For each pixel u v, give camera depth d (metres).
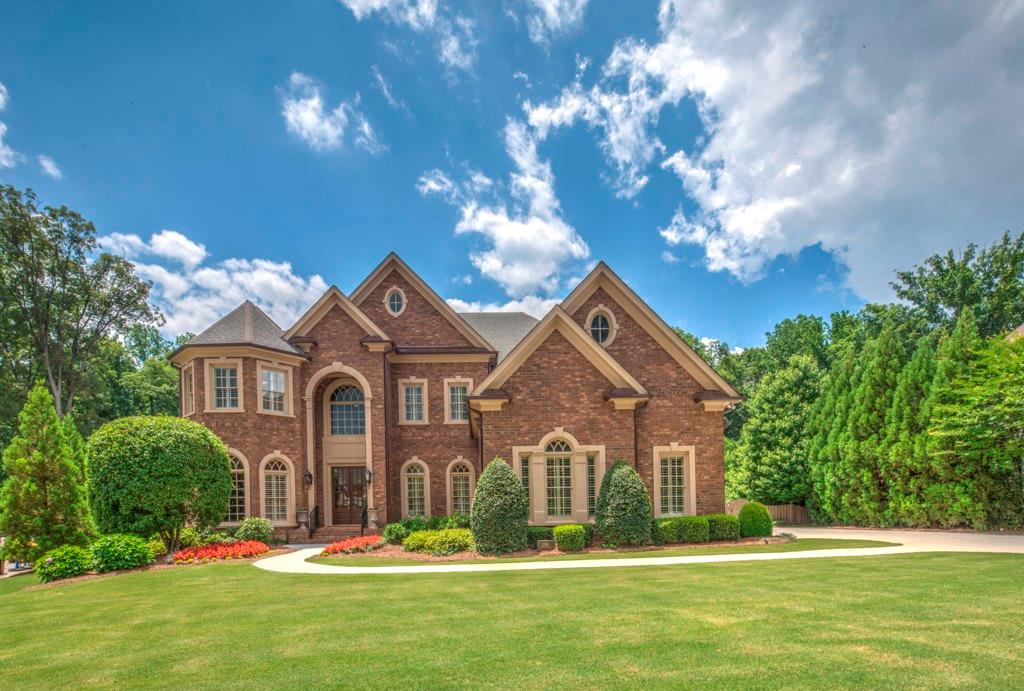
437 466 24.73
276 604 9.34
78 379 34.81
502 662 5.97
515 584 10.43
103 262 34.16
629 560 13.36
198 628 7.93
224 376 21.19
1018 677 5.21
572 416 16.97
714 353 58.81
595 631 7.01
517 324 28.53
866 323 45.56
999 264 39.72
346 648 6.68
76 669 6.32
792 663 5.66
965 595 8.45
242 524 19.73
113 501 15.42
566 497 16.84
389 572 12.63
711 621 7.31
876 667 5.50
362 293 25.50
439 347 25.20
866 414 24.64
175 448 15.96
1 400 31.36
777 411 30.22
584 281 19.11
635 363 18.52
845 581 9.81
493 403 16.73
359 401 24.66
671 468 18.06
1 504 15.46
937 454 20.94
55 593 11.32
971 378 20.19
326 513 23.95
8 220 31.08
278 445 21.77
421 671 5.79
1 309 31.97
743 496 30.89
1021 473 20.09
